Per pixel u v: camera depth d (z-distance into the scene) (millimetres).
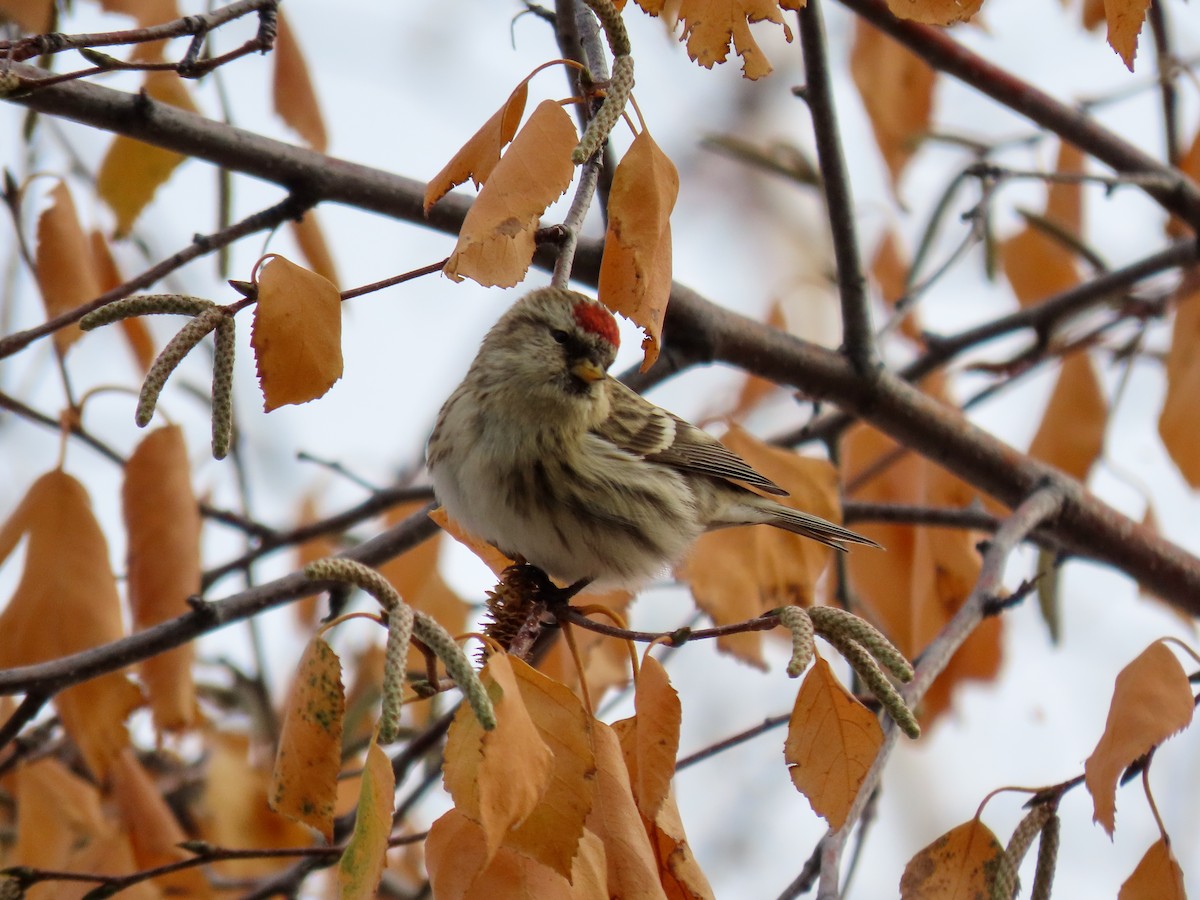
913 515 9727
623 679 8789
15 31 8516
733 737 7598
